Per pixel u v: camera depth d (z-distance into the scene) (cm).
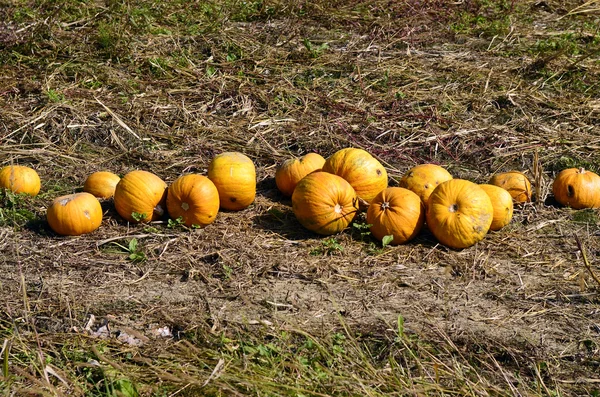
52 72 683
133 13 758
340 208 514
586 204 551
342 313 466
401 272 496
